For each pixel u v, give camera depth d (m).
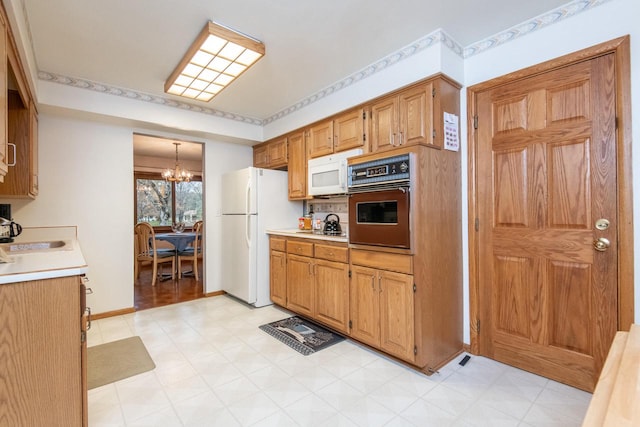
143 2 1.88
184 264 6.77
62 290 1.36
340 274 2.69
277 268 3.55
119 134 3.44
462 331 2.48
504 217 2.27
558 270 2.03
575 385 1.96
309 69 2.78
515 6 1.96
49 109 2.89
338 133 3.07
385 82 2.57
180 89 3.01
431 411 1.75
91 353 2.46
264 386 2.00
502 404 1.80
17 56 1.92
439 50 2.21
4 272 1.27
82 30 2.16
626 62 1.76
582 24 1.90
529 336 2.16
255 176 3.64
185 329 2.96
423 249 2.12
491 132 2.32
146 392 1.94
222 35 2.13
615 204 1.82
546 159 2.07
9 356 1.25
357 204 2.47
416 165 2.10
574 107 1.95
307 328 2.97
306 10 1.98
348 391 1.94
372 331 2.40
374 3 1.91
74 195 3.18
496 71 2.28
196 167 7.41
